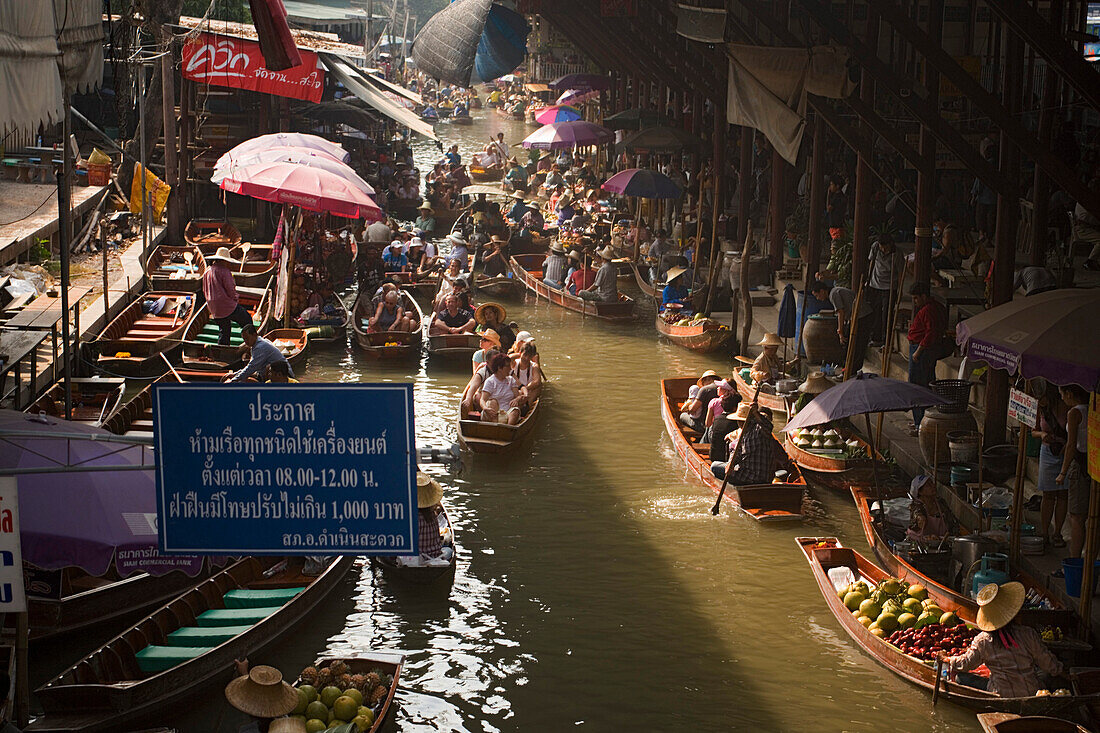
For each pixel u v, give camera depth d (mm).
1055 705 9609
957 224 25875
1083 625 10742
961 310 18859
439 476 16859
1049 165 13641
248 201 33438
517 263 31031
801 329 20812
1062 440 12297
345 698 9758
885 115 26750
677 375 22516
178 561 9516
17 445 9516
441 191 39594
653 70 39844
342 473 7164
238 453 7148
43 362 17453
